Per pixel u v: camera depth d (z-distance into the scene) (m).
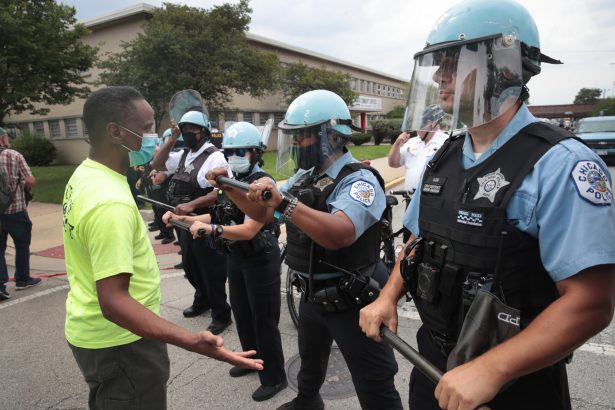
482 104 1.15
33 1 12.52
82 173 1.49
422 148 4.25
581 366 2.72
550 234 1.01
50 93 14.20
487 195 1.13
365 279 1.81
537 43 1.19
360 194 1.76
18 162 4.50
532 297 1.09
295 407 2.27
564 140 1.07
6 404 2.64
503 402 1.18
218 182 2.07
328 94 1.91
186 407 2.56
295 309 3.57
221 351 1.41
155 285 1.60
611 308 0.96
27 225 4.64
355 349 1.84
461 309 1.17
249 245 2.43
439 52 1.21
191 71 18.27
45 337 3.53
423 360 1.17
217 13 18.67
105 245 1.34
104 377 1.50
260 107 26.05
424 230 1.32
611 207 0.98
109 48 20.73
